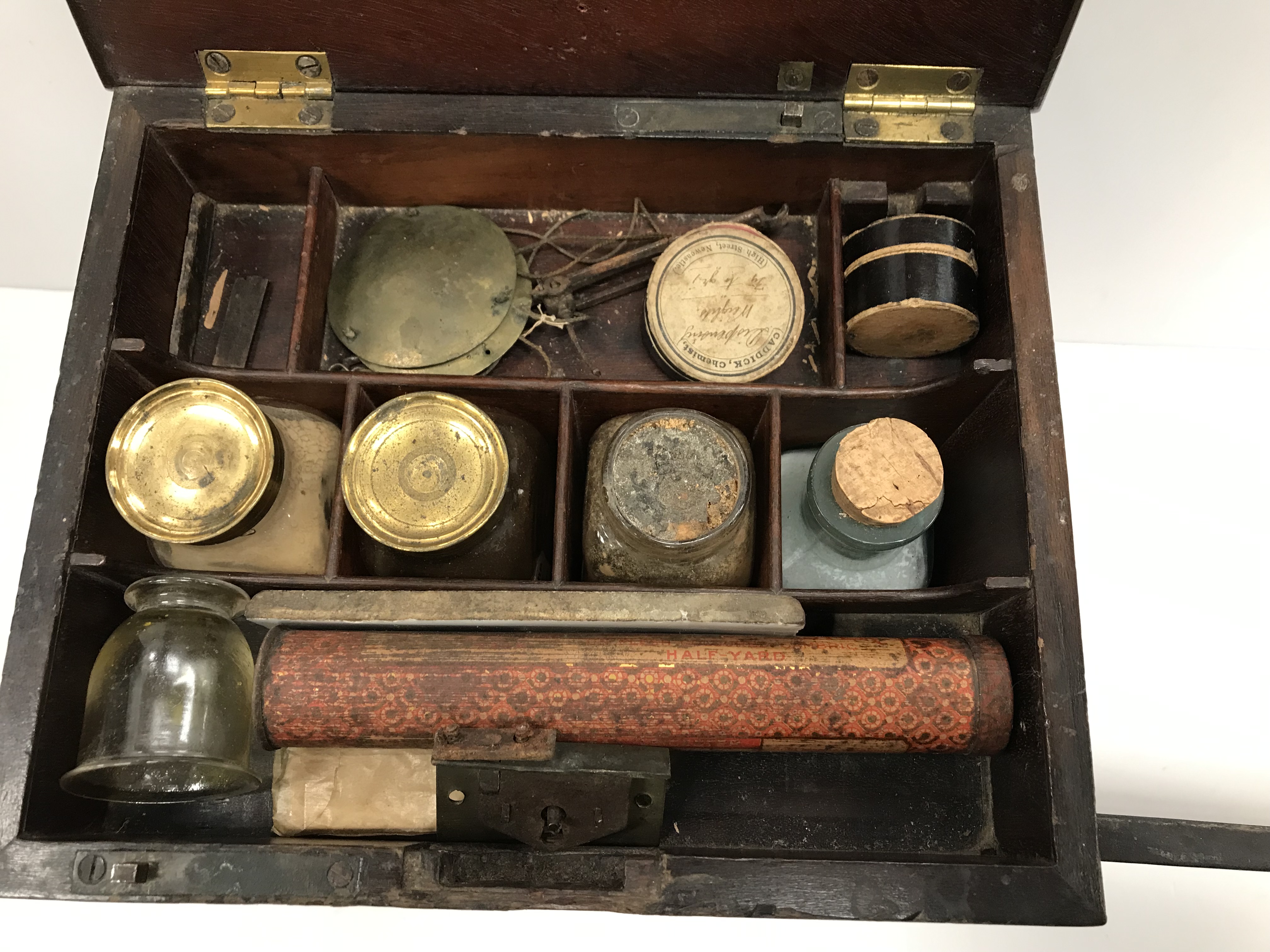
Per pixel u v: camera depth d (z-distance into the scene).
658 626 0.24
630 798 0.24
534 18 0.27
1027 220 0.28
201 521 0.25
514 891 0.23
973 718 0.25
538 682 0.24
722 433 0.26
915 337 0.29
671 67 0.28
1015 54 0.28
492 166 0.30
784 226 0.32
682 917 0.32
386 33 0.27
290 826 0.26
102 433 0.26
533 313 0.31
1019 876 0.23
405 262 0.30
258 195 0.31
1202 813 0.33
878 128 0.29
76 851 0.23
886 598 0.26
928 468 0.26
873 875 0.23
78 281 0.27
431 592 0.24
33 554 0.24
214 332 0.31
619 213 0.32
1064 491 0.25
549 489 0.28
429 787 0.26
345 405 0.28
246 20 0.27
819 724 0.24
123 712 0.24
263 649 0.24
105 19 0.27
